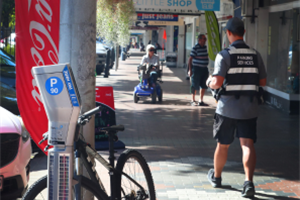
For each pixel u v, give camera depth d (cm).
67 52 452
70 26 449
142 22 2786
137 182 477
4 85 932
